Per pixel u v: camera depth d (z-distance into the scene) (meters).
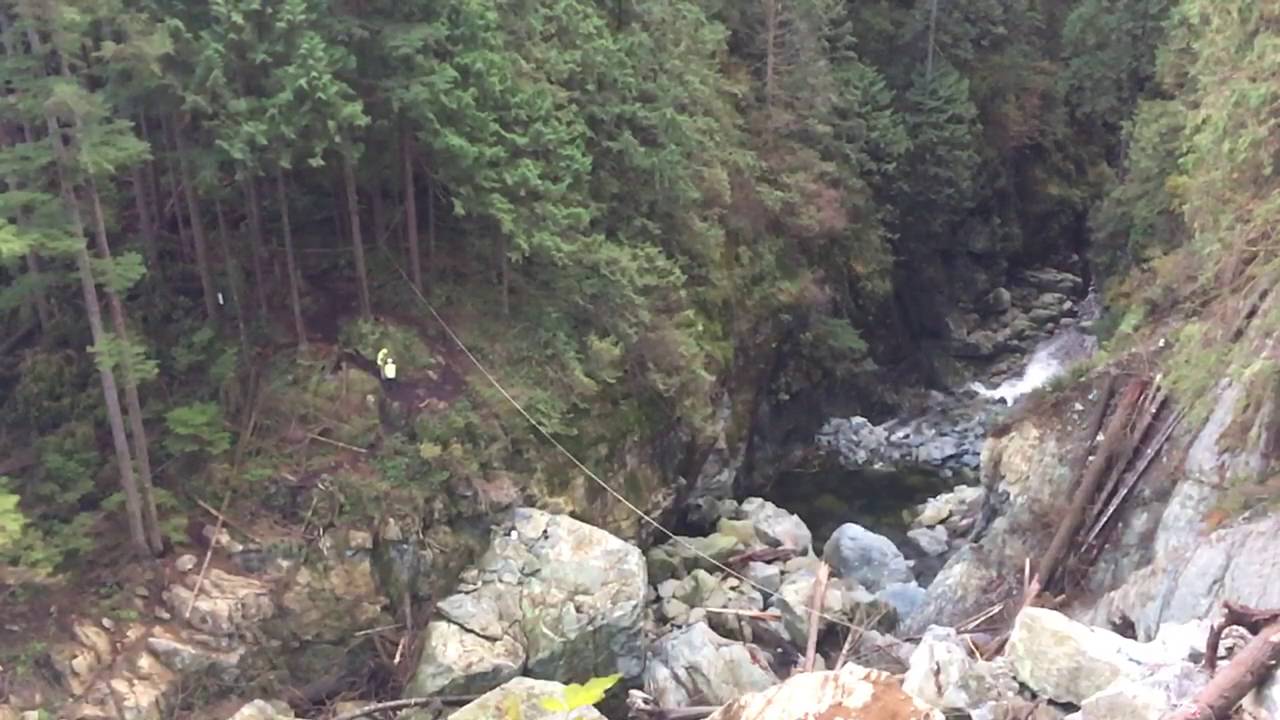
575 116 20.50
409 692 15.32
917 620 18.67
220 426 16.20
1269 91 11.94
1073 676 10.27
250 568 15.57
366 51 16.44
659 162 21.47
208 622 14.80
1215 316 14.56
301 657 15.47
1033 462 19.12
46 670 13.75
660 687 16.11
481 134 17.20
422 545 16.58
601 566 16.59
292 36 15.12
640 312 19.92
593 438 19.41
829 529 25.30
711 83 25.91
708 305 24.64
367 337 17.69
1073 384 19.73
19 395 16.09
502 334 19.05
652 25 24.33
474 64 16.81
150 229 17.22
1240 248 13.47
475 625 15.84
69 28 12.98
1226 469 14.18
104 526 15.23
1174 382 14.68
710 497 23.89
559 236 18.77
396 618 16.31
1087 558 16.77
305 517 16.16
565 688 4.41
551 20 21.11
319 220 19.62
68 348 16.66
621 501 19.70
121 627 14.41
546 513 17.44
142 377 14.28
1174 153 24.98
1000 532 18.80
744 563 20.75
